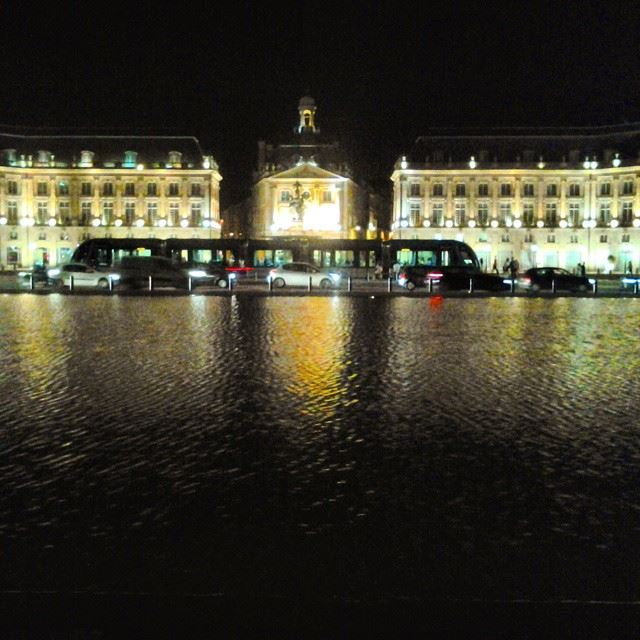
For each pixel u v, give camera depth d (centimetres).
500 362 1844
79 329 2588
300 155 12950
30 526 774
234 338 2322
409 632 584
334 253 7600
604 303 4322
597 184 10888
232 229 14050
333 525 778
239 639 575
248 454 1026
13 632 584
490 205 11100
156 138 11312
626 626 591
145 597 632
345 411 1284
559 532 763
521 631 586
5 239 11012
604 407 1330
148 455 1020
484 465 982
